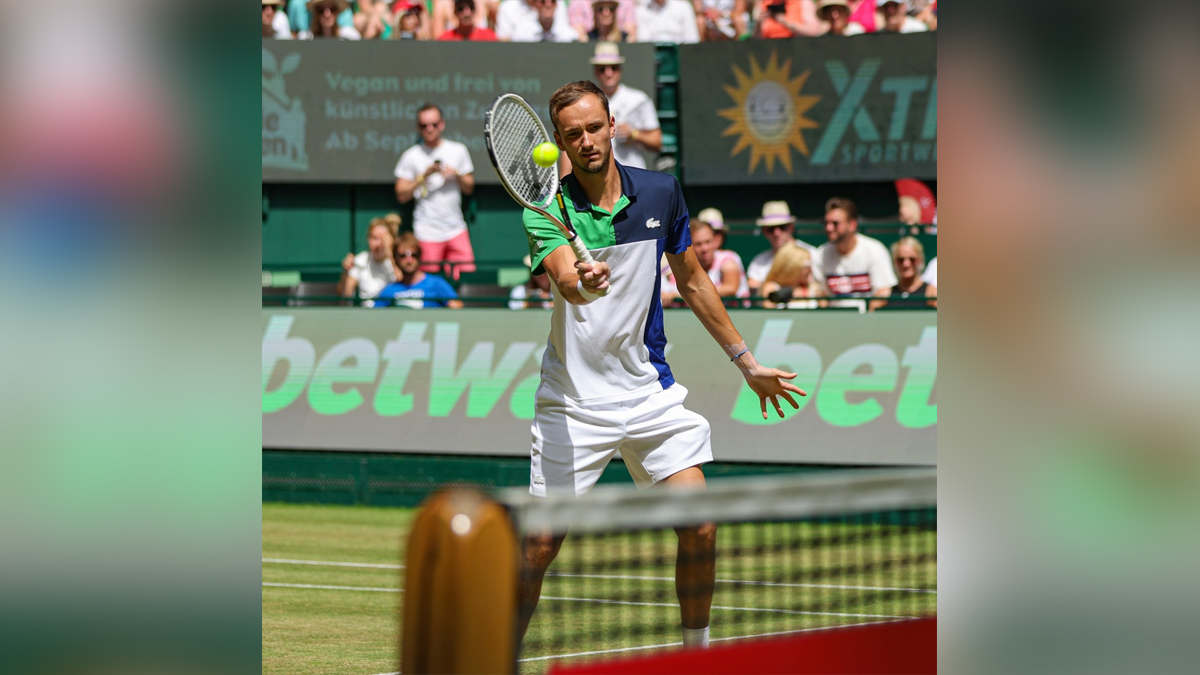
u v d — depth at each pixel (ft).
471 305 48.29
